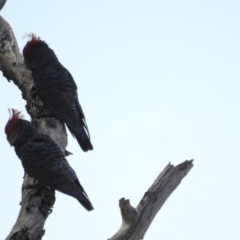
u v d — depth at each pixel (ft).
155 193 38.96
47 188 42.98
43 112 50.98
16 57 53.42
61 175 42.88
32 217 39.78
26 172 44.04
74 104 50.65
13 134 44.88
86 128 51.08
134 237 38.37
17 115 45.85
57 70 51.31
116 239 38.09
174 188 39.68
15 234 37.96
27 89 52.13
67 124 50.03
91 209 42.55
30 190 42.34
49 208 41.34
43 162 43.14
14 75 53.06
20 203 42.09
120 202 38.29
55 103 50.11
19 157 44.62
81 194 42.78
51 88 50.29
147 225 38.73
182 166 39.91
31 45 51.24
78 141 50.01
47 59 51.34
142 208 38.58
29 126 44.98
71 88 51.39
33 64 51.16
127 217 38.40
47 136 44.83
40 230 39.34
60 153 43.98
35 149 43.55
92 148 50.29
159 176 39.58
